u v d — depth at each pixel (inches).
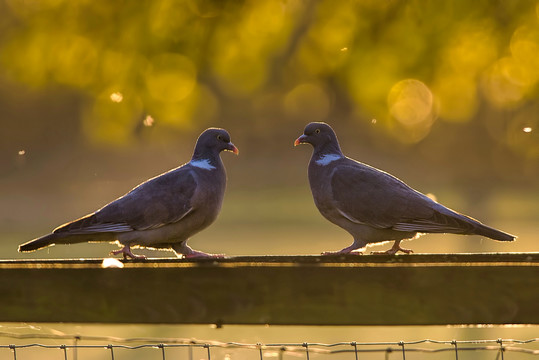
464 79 538.9
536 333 715.4
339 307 216.7
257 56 529.3
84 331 674.8
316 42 528.7
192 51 518.3
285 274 218.5
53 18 522.9
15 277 226.5
